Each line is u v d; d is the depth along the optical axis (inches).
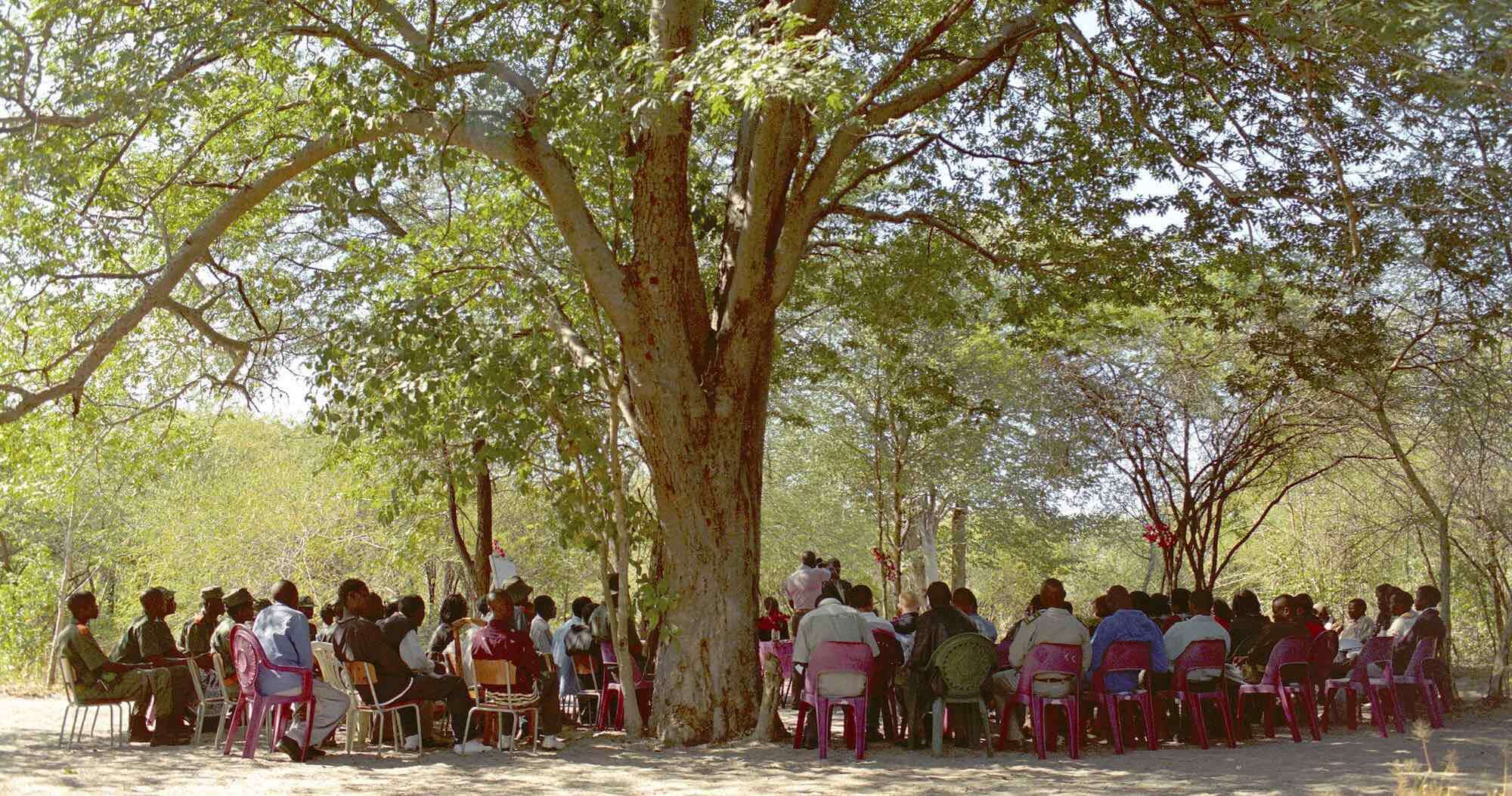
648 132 374.6
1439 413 510.6
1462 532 638.5
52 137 340.8
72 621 368.2
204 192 487.5
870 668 335.6
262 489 971.9
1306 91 410.9
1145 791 264.8
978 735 355.9
